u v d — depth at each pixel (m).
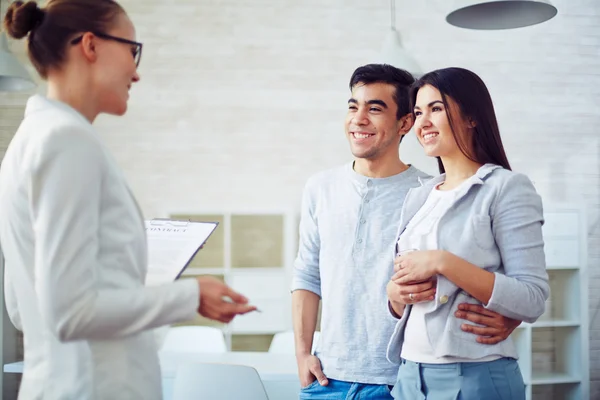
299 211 5.27
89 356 1.19
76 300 1.08
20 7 1.23
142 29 5.27
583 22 5.43
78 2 1.22
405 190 2.02
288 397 2.94
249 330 4.83
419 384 1.52
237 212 4.98
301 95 5.32
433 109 1.62
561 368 5.06
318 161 5.31
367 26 5.34
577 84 5.42
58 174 1.09
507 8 2.70
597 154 5.41
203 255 5.04
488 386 1.47
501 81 5.39
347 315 1.96
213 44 5.29
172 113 5.27
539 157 5.39
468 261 1.51
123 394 1.20
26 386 1.22
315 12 5.33
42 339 1.21
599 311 5.30
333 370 1.96
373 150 2.02
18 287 1.22
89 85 1.25
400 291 1.54
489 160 1.61
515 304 1.45
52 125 1.13
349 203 2.04
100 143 1.19
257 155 5.29
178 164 5.26
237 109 5.30
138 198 5.23
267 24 5.31
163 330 3.85
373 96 2.02
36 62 1.25
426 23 5.36
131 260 1.22
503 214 1.51
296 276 2.18
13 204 1.18
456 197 1.54
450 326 1.49
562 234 4.84
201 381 2.33
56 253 1.08
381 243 1.97
